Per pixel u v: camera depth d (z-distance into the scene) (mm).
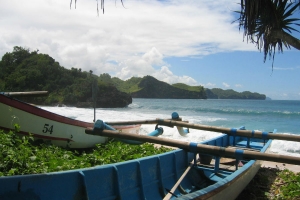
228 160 8539
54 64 63312
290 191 7152
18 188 3350
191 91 198125
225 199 5133
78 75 66688
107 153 8578
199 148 6109
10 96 7973
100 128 7070
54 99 56156
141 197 5137
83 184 4086
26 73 57875
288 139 7680
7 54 63875
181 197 4152
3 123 8055
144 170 5414
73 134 9672
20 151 6555
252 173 7176
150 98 193625
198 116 38469
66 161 6973
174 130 19438
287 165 10188
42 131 8797
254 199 6855
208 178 7102
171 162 6383
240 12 5871
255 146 9992
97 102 59969
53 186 3742
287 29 6262
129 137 6738
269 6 5988
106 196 4492
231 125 28094
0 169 5516
